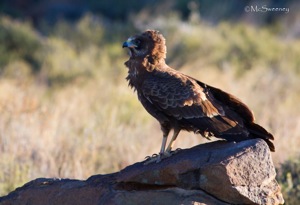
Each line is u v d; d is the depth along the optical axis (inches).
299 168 459.2
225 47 1054.4
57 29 1184.8
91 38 1131.9
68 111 637.3
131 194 319.0
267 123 637.9
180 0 1437.0
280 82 889.5
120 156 522.0
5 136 524.1
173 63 972.6
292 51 1090.1
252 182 303.3
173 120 342.3
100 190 327.6
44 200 335.9
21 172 469.4
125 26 1194.0
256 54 1047.0
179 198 312.2
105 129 575.5
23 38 1005.2
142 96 354.0
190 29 1144.2
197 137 553.9
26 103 645.9
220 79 860.0
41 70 922.1
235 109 335.0
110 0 1453.0
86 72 923.4
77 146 521.7
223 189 304.0
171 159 323.6
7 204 342.6
